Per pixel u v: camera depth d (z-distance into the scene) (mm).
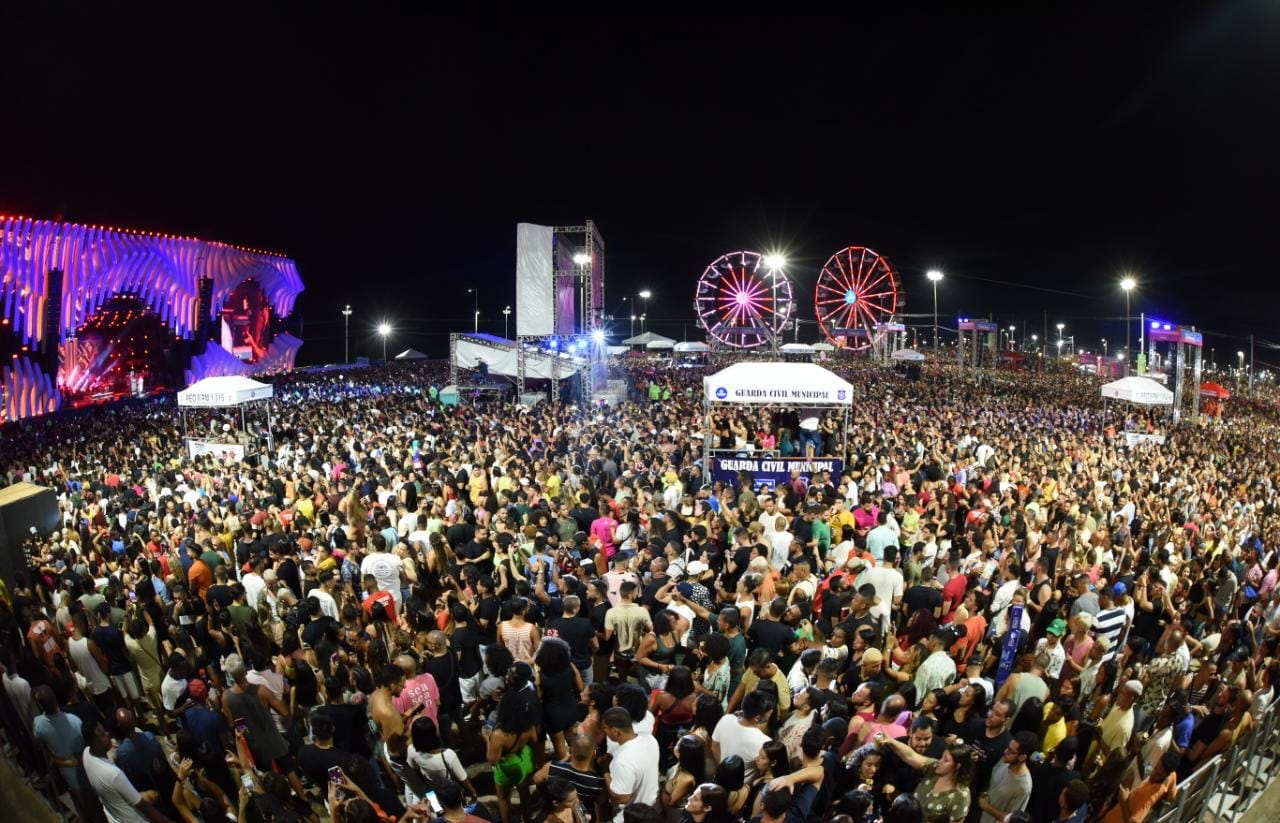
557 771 5234
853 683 6695
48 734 5855
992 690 6504
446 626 7703
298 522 11180
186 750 5730
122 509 13719
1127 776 5820
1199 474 16750
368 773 5188
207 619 8008
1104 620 7914
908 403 34344
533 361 32500
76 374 41750
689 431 20031
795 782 4789
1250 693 6664
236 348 60781
